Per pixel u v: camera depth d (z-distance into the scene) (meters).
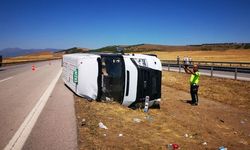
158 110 11.15
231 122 10.40
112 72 10.96
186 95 15.98
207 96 16.02
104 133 6.84
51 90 13.73
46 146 5.57
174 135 7.77
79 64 11.88
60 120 7.61
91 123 7.56
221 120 10.45
